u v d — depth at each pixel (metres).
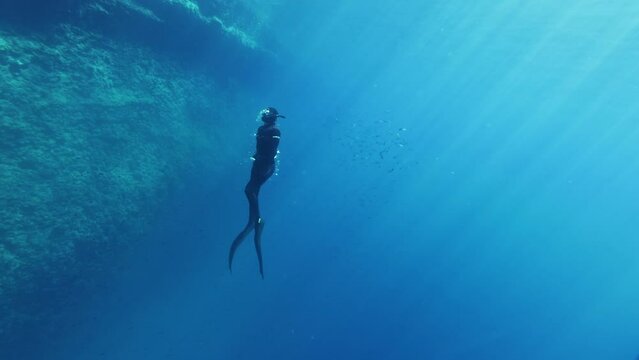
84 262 11.91
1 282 10.06
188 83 17.67
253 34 24.05
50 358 11.83
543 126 59.12
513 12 24.97
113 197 12.69
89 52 13.56
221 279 18.30
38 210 10.80
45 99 11.80
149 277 14.45
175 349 15.76
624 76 29.55
